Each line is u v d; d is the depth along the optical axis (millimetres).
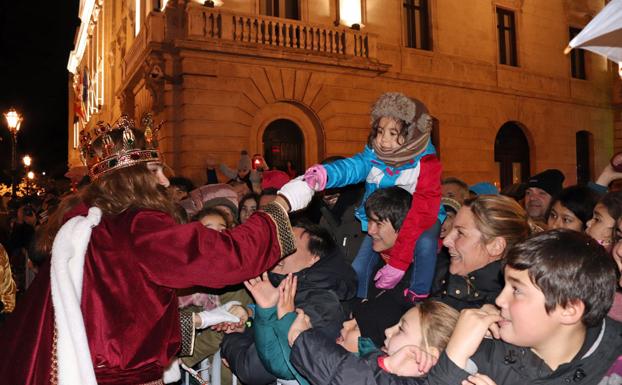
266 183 5031
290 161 13727
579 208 3207
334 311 2424
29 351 1714
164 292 1840
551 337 1616
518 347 1694
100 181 1970
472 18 16922
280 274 2629
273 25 12766
